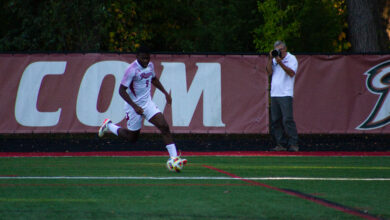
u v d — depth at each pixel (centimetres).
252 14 6944
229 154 3647
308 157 3469
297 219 1572
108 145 4266
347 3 5691
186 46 7550
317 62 4484
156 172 2661
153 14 8106
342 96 4494
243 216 1605
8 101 4434
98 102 4475
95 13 5956
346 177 2525
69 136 4941
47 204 1783
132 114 2756
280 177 2502
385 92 4491
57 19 5978
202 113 4481
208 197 1925
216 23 7231
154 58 4466
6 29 7412
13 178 2427
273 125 3903
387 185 2272
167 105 4472
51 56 4475
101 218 1570
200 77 4491
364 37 5541
